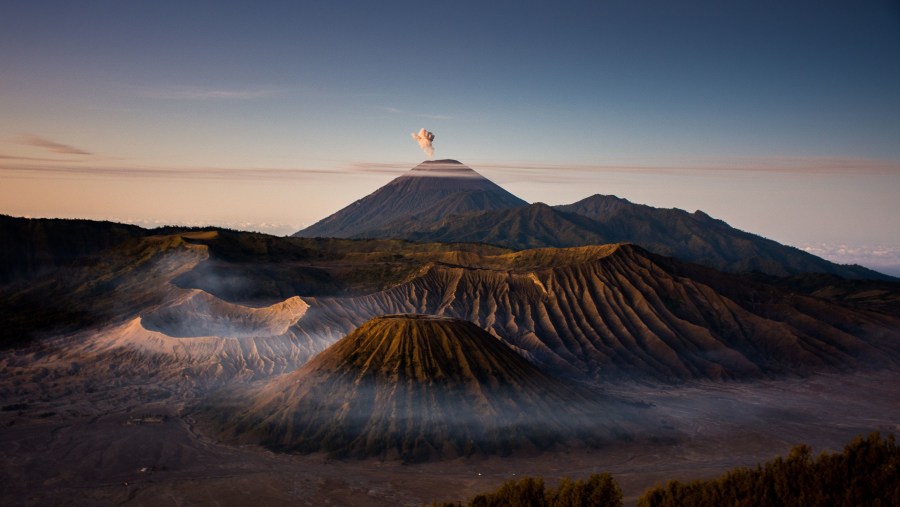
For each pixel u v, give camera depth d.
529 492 44.03
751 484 42.31
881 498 39.38
